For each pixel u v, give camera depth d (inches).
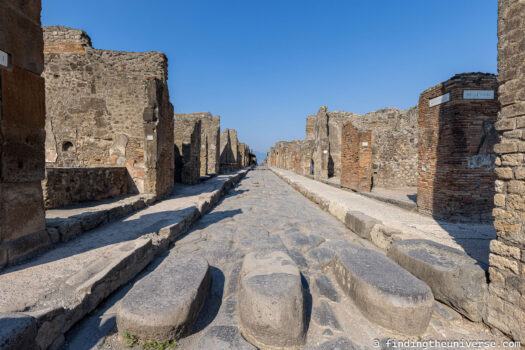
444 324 94.7
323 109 672.4
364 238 185.8
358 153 428.1
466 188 222.2
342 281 112.1
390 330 88.0
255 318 81.2
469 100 220.1
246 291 86.2
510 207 87.3
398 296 87.8
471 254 144.7
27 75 127.5
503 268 88.6
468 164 221.8
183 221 197.2
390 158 530.6
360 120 768.9
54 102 378.0
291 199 375.6
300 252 157.3
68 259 123.7
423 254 121.0
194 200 301.1
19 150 122.3
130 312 78.7
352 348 80.7
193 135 492.4
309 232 199.9
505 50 90.5
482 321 94.1
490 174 219.6
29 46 128.6
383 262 113.7
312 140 834.8
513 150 86.6
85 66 378.3
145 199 266.4
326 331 88.0
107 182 272.4
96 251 135.0
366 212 259.1
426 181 255.4
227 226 216.7
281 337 79.4
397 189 481.1
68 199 224.7
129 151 378.3
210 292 109.3
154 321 77.0
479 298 94.4
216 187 429.1
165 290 89.0
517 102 86.1
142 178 303.3
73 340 81.0
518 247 84.4
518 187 84.7
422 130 264.7
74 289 93.5
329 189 455.8
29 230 129.0
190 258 116.8
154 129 301.4
